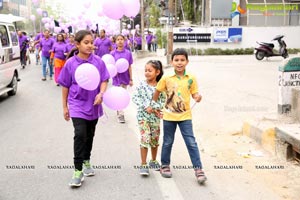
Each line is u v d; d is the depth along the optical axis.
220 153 5.57
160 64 4.74
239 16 33.78
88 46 4.32
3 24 10.31
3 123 7.65
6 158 5.45
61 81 4.41
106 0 5.89
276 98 9.45
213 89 10.98
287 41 30.50
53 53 13.18
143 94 4.69
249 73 14.91
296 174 4.73
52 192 4.28
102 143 6.18
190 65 18.64
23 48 19.03
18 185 4.48
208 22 33.81
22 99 10.43
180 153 5.64
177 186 4.45
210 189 4.35
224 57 25.30
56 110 8.92
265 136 5.70
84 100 4.42
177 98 4.46
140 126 4.71
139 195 4.20
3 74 9.95
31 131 6.99
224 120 7.47
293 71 6.39
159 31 33.19
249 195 4.19
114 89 4.56
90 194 4.23
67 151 5.76
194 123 7.32
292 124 5.74
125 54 7.81
